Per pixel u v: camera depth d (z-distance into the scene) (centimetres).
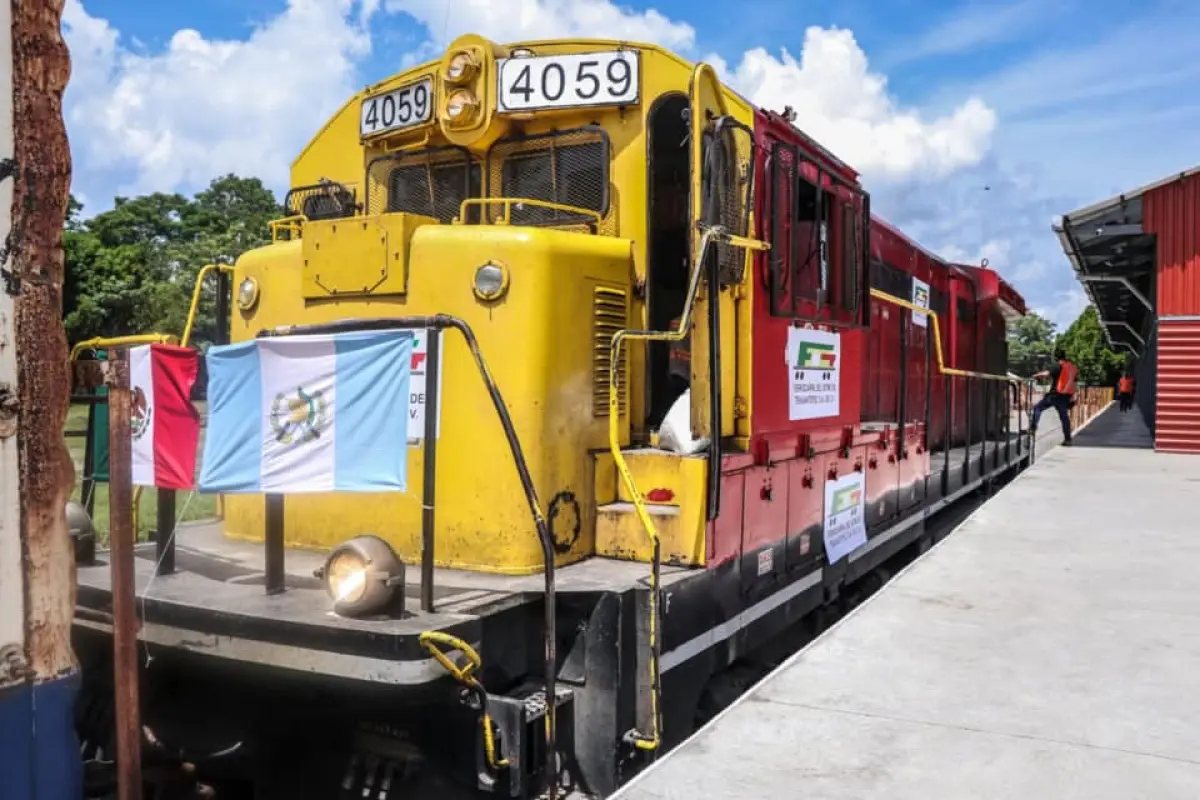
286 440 338
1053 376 1709
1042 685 401
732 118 398
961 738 343
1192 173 1445
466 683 307
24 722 236
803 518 523
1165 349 1505
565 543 397
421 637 291
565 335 396
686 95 421
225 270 484
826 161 548
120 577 268
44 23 237
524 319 384
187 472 354
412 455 402
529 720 320
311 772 355
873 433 662
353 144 505
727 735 347
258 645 315
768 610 472
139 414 348
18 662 235
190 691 375
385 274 402
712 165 390
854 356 614
